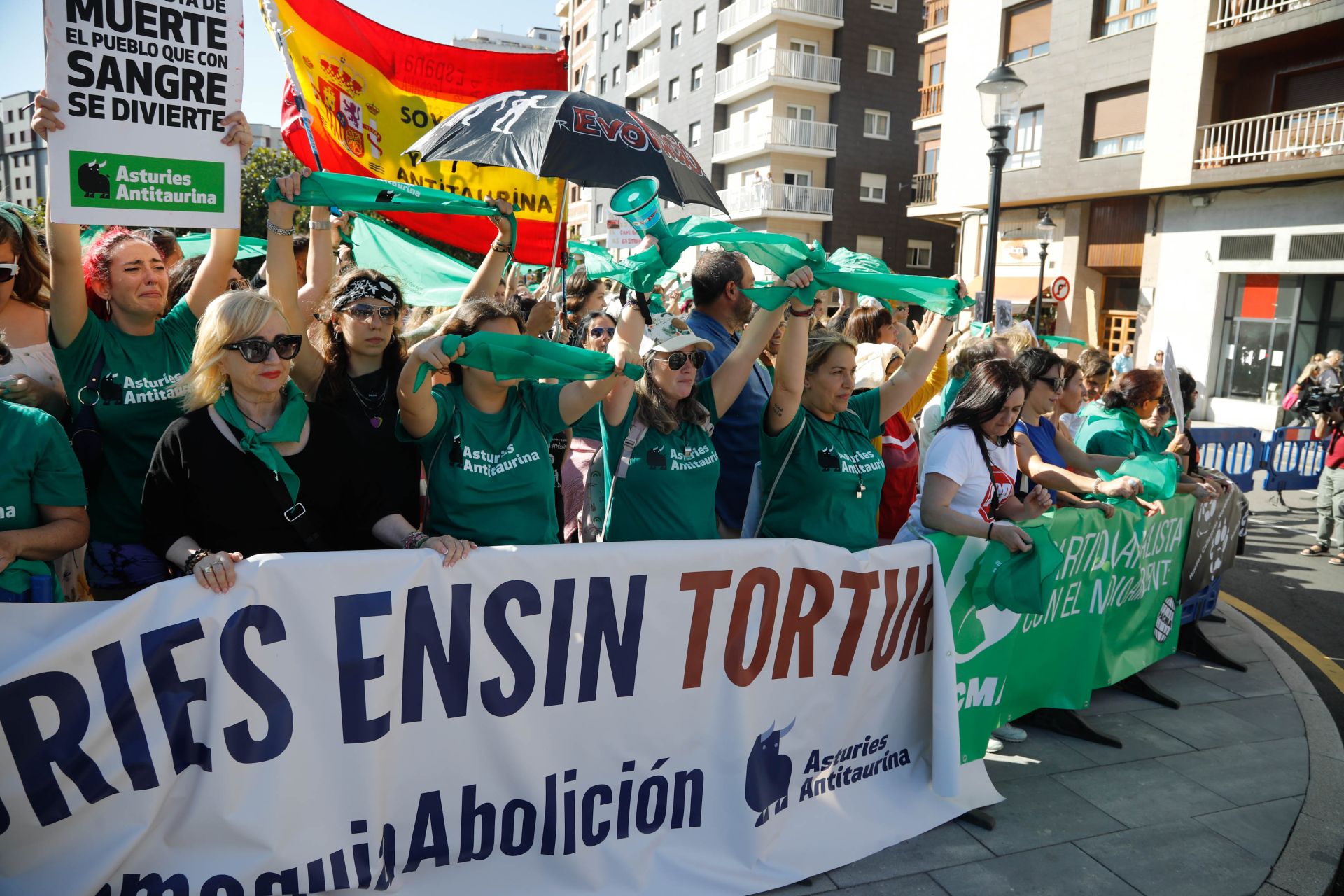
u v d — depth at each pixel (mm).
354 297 2699
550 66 4824
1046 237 20281
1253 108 18266
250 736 2217
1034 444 4676
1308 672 5109
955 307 3389
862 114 33438
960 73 23922
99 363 2762
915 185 29219
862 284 3215
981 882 2900
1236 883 2959
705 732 2789
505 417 2766
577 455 4086
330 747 2293
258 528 2363
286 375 2387
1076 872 2982
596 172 3277
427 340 2457
